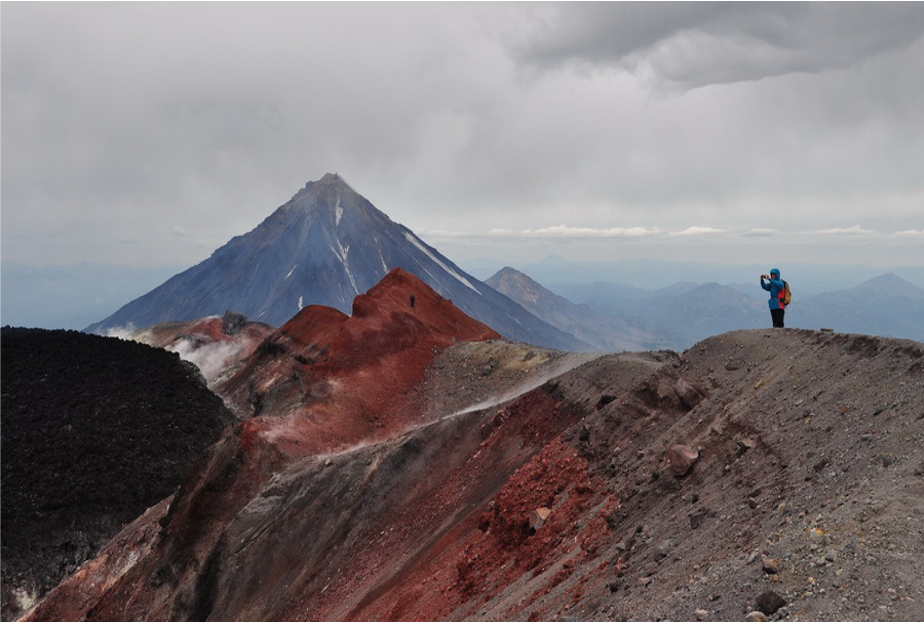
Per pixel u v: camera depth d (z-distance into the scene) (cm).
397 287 8531
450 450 4638
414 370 6881
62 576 6856
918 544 1086
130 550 5478
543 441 3809
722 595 1217
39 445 8019
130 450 8375
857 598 1024
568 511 2505
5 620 6419
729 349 2678
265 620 4169
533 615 1884
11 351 10006
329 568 4241
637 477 2241
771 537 1332
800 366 2122
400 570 3544
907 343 1781
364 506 4488
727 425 2105
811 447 1666
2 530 6844
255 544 4591
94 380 9688
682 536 1705
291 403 6462
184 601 4512
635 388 2827
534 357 6406
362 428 5944
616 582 1661
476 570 2738
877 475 1353
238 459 5159
